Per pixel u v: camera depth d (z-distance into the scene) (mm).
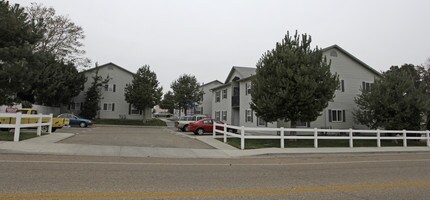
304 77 19734
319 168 10875
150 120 50125
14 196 5730
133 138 21062
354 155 16438
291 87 19875
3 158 10539
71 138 18578
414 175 9516
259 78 21547
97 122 44812
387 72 25641
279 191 6922
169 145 17484
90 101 45000
